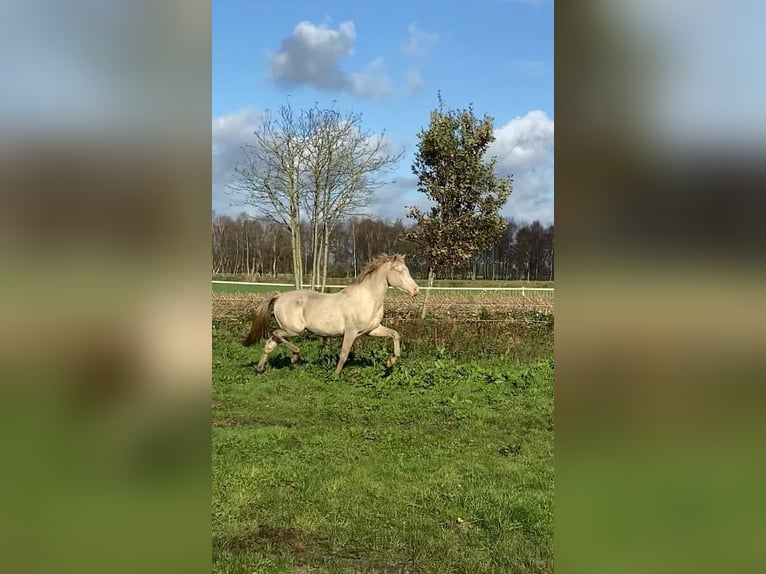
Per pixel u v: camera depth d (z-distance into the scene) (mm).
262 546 3361
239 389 7789
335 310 8633
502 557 3258
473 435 5828
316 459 4973
